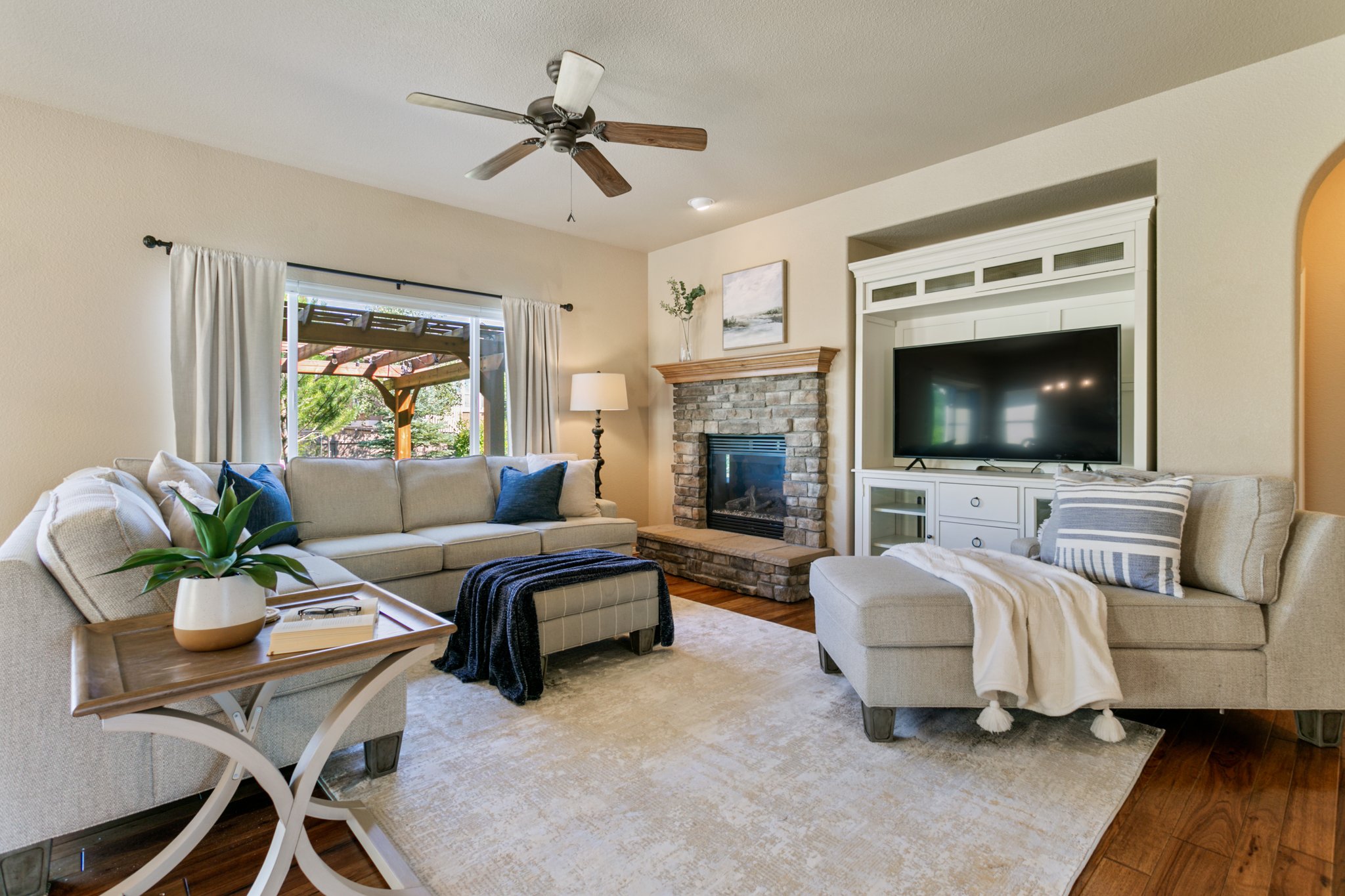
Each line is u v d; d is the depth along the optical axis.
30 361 3.16
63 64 2.82
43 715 1.47
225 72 2.90
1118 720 2.13
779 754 2.13
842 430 4.48
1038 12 2.50
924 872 1.55
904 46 2.72
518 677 2.56
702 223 5.06
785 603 4.14
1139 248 3.20
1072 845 1.65
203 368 3.53
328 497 3.71
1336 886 1.49
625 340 5.72
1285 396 2.80
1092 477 2.73
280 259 3.89
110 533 1.55
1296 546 2.19
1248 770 2.03
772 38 2.66
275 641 1.35
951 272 3.91
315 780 1.37
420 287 4.48
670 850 1.63
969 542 3.79
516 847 1.65
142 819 1.79
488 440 5.00
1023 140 3.57
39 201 3.18
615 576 2.98
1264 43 2.71
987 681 2.07
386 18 2.52
